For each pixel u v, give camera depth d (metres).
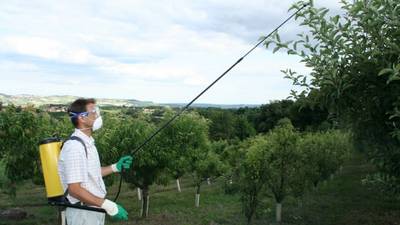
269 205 20.69
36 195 26.28
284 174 17.05
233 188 16.48
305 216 18.00
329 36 3.86
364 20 3.64
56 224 17.31
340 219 16.88
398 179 4.68
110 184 18.38
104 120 19.03
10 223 17.22
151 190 31.39
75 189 4.12
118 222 17.83
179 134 19.73
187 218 18.83
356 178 30.41
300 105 4.50
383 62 3.70
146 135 18.55
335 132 38.22
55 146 4.41
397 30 3.60
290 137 17.52
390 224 15.16
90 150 4.38
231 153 25.06
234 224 17.00
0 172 15.05
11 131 14.48
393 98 4.02
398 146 4.33
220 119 74.62
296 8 3.90
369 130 4.48
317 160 21.92
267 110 85.19
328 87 4.16
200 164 21.92
